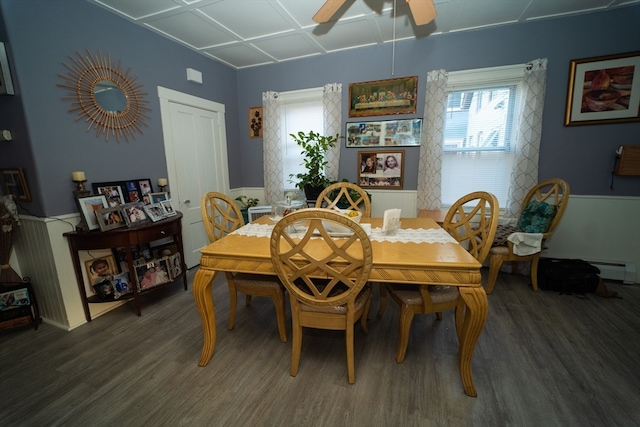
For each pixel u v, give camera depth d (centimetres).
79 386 153
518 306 228
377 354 175
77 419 133
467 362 142
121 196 239
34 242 203
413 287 169
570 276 245
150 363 170
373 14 246
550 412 132
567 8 240
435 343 186
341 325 149
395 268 136
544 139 275
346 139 340
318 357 173
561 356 169
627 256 267
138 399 144
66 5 198
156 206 244
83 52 210
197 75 310
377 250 150
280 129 370
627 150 245
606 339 184
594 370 158
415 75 304
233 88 375
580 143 266
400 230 189
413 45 299
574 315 213
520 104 276
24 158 190
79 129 210
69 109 203
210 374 160
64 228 203
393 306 236
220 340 192
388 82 314
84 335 199
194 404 140
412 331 199
